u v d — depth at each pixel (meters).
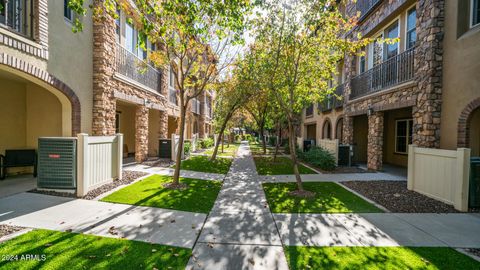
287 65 6.42
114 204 4.95
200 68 8.15
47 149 5.50
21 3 5.59
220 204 5.22
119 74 8.67
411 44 8.29
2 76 6.76
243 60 8.38
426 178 6.02
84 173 5.44
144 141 10.99
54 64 6.15
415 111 7.20
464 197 4.91
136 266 2.76
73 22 6.81
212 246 3.31
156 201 5.22
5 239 3.29
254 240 3.52
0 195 5.27
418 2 7.07
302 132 20.94
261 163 12.21
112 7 4.88
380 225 4.14
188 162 11.62
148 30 4.84
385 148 12.91
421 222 4.30
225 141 35.41
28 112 7.63
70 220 4.04
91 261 2.82
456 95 6.05
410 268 2.84
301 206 5.14
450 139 6.20
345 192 6.35
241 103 11.88
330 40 6.42
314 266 2.86
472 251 3.28
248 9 5.53
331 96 13.85
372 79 10.05
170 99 14.88
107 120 8.02
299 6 5.90
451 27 6.21
